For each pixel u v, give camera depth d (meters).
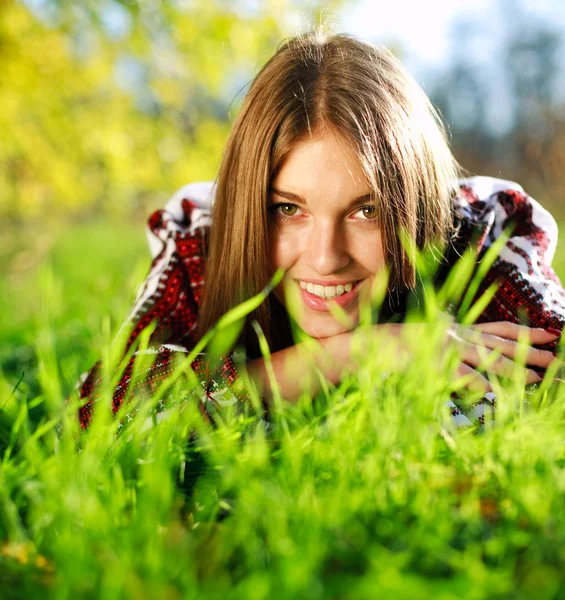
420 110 1.87
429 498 1.02
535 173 12.62
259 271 1.79
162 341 1.92
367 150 1.62
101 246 8.80
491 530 0.98
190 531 1.06
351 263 1.70
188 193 2.33
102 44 5.63
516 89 17.36
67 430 1.20
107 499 1.07
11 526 1.04
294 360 1.61
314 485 1.10
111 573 0.85
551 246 1.96
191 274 2.02
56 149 5.98
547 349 1.71
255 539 0.93
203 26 5.26
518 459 1.11
